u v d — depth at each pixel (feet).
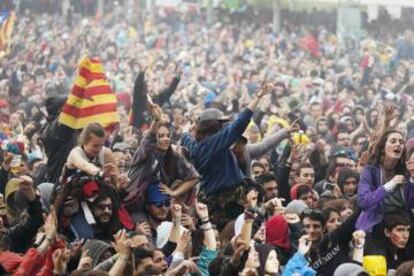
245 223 62.39
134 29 218.59
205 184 70.28
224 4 239.91
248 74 160.76
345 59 194.39
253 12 238.48
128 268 58.44
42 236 62.08
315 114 128.47
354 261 64.34
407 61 184.96
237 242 60.39
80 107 75.97
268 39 211.61
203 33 220.43
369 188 65.57
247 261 59.62
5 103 108.27
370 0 214.69
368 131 105.50
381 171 66.13
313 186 83.25
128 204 68.18
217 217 70.23
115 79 161.38
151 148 68.33
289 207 71.20
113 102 76.69
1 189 75.00
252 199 68.03
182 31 226.17
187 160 70.03
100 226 64.44
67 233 64.28
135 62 177.68
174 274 59.98
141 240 60.34
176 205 65.21
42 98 142.82
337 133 110.22
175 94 144.77
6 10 226.17
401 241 64.85
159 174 69.00
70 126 75.36
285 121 105.91
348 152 98.07
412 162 65.82
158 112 68.85
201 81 166.50
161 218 68.74
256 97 69.36
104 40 199.52
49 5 236.63
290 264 62.23
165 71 151.84
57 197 64.18
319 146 87.51
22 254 63.52
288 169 78.59
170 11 240.53
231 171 70.28
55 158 75.00
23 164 76.48
